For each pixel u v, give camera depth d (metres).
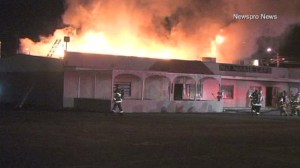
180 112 32.41
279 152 13.98
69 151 12.54
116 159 11.55
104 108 29.08
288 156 13.23
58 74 32.09
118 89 27.41
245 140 16.69
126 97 34.09
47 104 32.97
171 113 30.97
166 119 25.08
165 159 11.84
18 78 35.47
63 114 25.75
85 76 32.50
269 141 16.70
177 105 32.50
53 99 32.50
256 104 32.41
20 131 16.80
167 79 35.88
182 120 24.83
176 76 33.69
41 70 33.53
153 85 35.41
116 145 14.05
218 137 17.30
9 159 10.97
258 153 13.58
